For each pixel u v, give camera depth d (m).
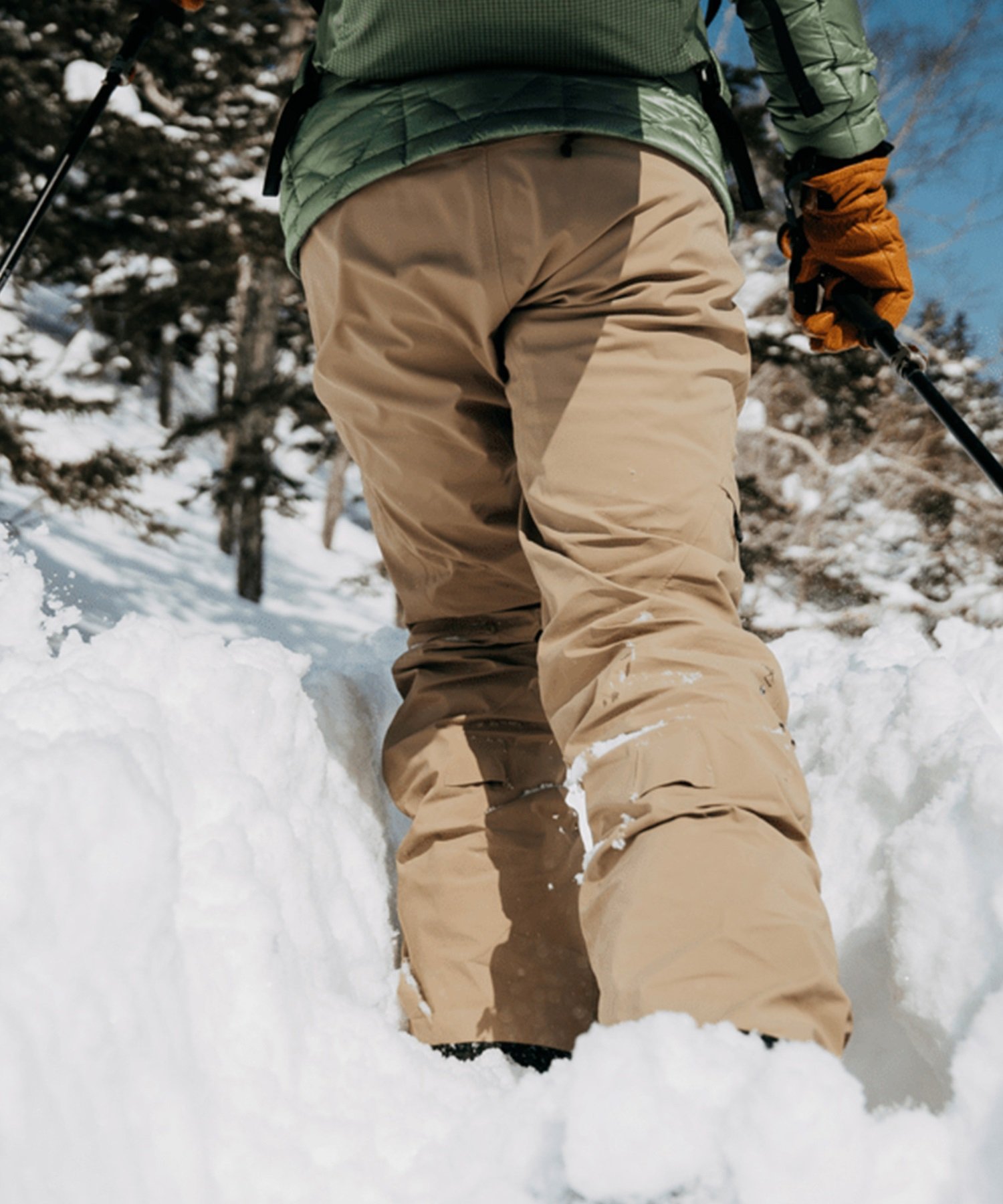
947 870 1.12
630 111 1.18
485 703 1.49
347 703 1.70
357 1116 0.98
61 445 10.41
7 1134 0.76
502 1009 1.27
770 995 0.85
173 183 9.84
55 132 9.30
